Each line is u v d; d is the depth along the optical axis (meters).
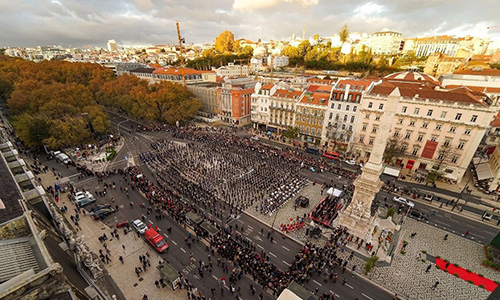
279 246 38.69
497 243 36.69
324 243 39.38
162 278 32.09
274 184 55.00
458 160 57.69
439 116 58.19
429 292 31.50
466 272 34.78
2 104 112.12
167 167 62.97
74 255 20.22
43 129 67.19
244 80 110.31
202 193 51.50
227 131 95.19
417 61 170.75
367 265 32.16
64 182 50.41
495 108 51.00
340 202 49.28
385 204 49.69
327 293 30.73
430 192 55.44
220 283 31.41
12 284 10.54
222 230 41.53
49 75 116.75
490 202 52.28
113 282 31.83
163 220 43.56
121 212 45.31
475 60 161.50
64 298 11.40
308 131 82.31
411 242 40.41
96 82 121.38
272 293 30.59
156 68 158.25
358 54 163.62
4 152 35.31
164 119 103.25
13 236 14.35
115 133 89.75
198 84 125.69
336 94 72.81
